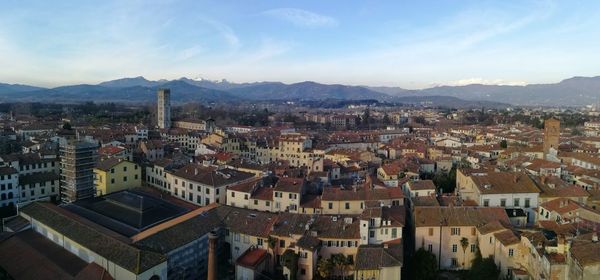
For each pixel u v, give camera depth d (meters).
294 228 112.81
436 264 110.75
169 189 166.50
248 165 183.38
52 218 117.50
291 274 103.88
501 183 138.00
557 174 172.88
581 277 79.88
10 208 155.00
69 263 101.94
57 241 112.25
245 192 139.75
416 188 144.75
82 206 132.50
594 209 125.69
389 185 160.12
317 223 114.75
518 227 117.56
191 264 109.12
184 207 136.38
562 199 130.00
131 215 122.31
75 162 150.62
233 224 119.94
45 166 179.50
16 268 101.94
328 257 109.62
